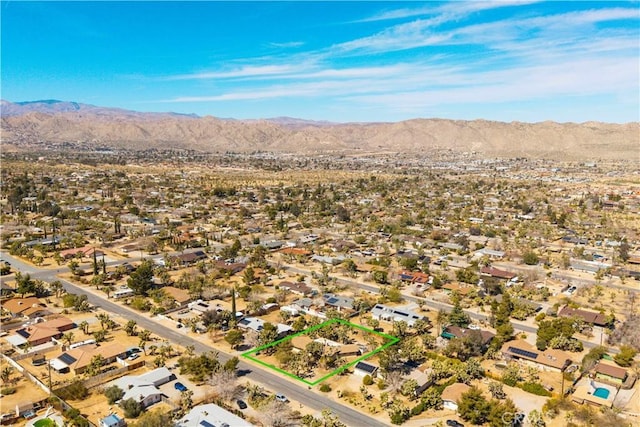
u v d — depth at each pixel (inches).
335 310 5925.2
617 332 5142.7
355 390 4126.5
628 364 4527.6
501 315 5467.5
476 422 3624.5
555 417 3710.6
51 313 5703.7
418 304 6254.9
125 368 4347.9
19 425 3533.5
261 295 6461.6
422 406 3799.2
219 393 3902.6
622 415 3740.2
